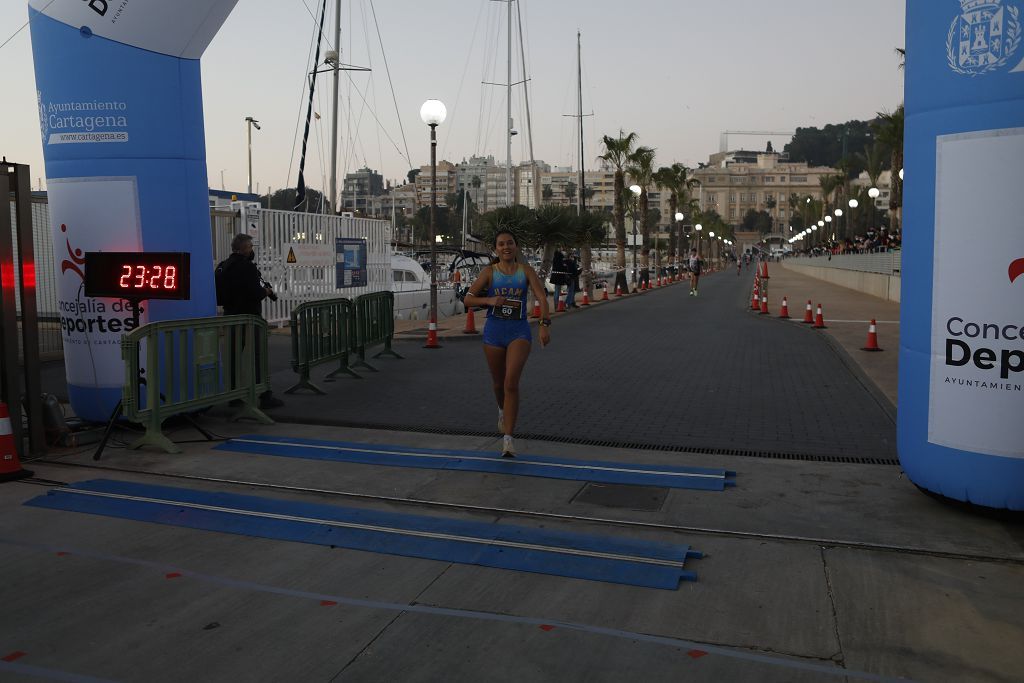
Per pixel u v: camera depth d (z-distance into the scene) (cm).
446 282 2798
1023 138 435
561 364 1238
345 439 732
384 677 321
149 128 727
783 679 316
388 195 15825
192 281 768
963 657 333
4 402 636
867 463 644
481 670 325
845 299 3025
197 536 478
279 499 551
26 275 649
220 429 775
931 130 471
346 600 391
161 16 710
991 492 467
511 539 469
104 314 738
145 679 320
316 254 1822
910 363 506
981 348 460
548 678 319
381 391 993
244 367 804
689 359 1299
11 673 324
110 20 702
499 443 714
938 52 462
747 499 546
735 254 18125
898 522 494
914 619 367
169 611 380
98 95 713
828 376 1106
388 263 2173
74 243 733
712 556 445
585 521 504
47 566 434
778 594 395
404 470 622
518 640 350
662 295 3638
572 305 2516
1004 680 315
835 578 413
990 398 460
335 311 1075
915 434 505
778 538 469
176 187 748
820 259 5691
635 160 3988
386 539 470
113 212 725
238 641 351
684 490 568
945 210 466
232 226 1612
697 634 354
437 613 377
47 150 732
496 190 14400
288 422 815
